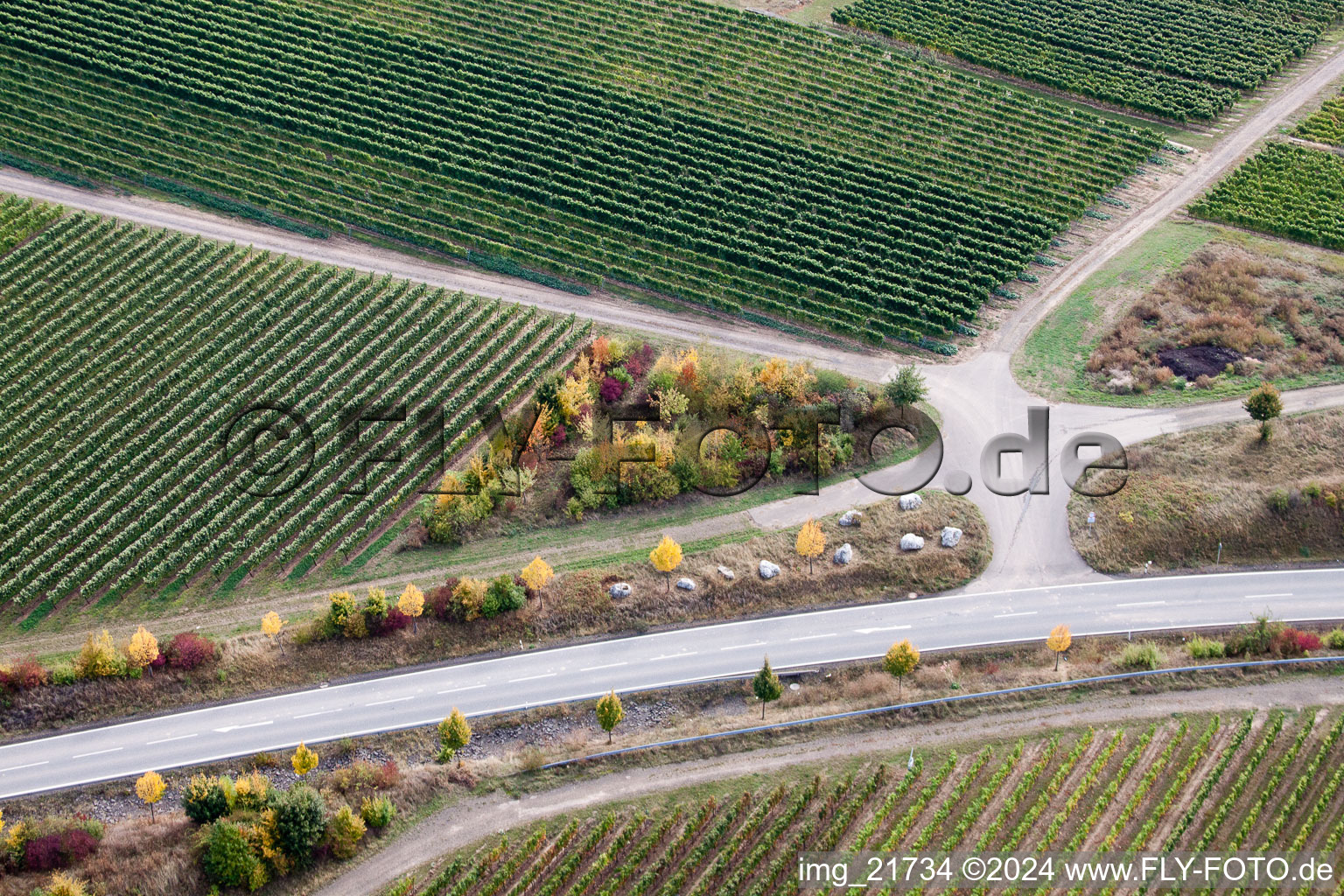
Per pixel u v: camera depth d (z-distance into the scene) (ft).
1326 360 411.75
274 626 329.52
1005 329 432.25
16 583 345.31
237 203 467.11
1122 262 460.14
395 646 335.67
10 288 421.59
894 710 318.65
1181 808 298.35
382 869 290.76
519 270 450.30
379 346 411.75
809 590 349.82
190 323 412.98
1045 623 343.67
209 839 288.10
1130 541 359.87
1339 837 291.58
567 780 306.35
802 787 301.63
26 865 288.51
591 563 354.13
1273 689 323.78
